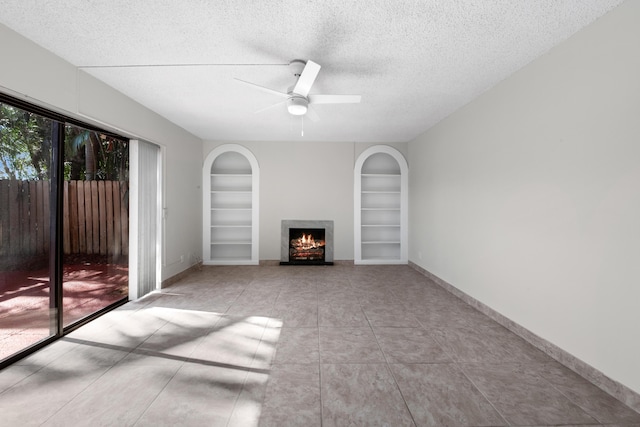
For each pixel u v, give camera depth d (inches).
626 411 67.1
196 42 90.7
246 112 159.2
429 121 175.3
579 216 81.8
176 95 134.2
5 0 70.6
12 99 87.9
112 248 156.7
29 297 116.5
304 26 82.4
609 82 73.4
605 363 74.7
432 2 72.2
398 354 92.9
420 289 164.9
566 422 63.8
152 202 158.9
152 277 158.9
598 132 76.2
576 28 81.7
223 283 175.9
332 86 124.1
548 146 92.7
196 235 212.7
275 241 230.5
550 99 92.2
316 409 67.6
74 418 64.1
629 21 68.9
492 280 122.5
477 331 110.0
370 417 65.2
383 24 81.3
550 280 92.0
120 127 129.3
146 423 62.7
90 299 142.1
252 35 87.0
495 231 120.3
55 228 102.8
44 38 87.6
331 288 166.2
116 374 80.8
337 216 232.5
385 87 124.7
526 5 72.9
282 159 230.4
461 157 148.5
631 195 68.5
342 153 232.5
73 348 95.7
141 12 76.2
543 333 95.3
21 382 76.9
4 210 95.6
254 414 65.8
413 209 220.7
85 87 109.3
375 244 246.4
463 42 90.1
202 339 102.5
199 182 218.2
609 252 73.5
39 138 103.4
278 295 153.2
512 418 65.0
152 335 105.5
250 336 105.1
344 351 94.7
